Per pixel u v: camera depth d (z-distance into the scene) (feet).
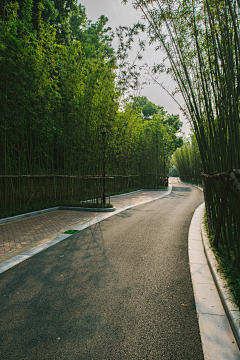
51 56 28.96
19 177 27.14
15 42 23.67
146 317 7.59
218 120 10.92
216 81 10.59
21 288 9.72
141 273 11.13
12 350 6.13
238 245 10.05
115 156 47.80
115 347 6.22
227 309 7.59
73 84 31.58
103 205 31.91
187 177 114.62
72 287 9.75
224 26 9.30
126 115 47.91
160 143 78.02
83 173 34.47
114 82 35.06
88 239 17.38
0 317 7.66
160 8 12.44
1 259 13.35
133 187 70.13
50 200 34.27
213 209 14.73
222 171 11.21
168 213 28.86
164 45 13.53
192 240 16.76
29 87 26.50
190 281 10.24
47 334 6.78
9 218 24.03
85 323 7.29
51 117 31.30
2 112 24.61
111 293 9.20
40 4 28.50
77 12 52.95
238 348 6.17
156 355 5.92
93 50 51.08
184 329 6.98
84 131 33.88
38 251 14.62
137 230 20.13
